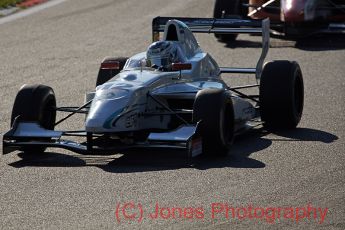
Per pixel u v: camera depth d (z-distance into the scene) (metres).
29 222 27.06
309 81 53.34
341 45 65.12
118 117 34.03
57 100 49.44
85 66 59.56
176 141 33.19
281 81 39.31
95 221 26.98
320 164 33.69
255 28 41.59
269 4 69.12
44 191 30.52
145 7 83.56
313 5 65.06
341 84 52.03
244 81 54.34
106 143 35.09
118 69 41.03
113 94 34.78
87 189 30.61
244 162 34.19
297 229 26.03
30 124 35.78
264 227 26.23
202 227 26.28
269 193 29.69
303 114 44.25
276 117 39.69
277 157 35.00
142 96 35.16
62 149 37.62
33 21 78.81
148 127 36.06
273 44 66.31
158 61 37.78
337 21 66.50
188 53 39.34
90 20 78.19
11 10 85.25
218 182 31.12
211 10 79.69
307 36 67.69
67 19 79.19
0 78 56.28
